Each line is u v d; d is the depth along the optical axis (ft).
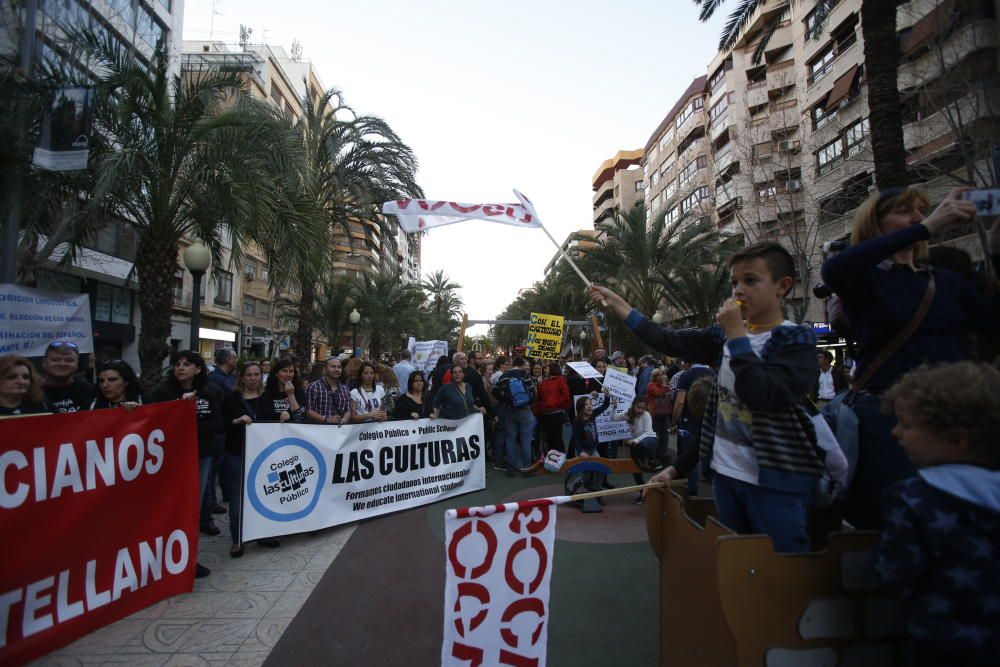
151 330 29.32
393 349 126.72
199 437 16.84
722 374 7.27
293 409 19.44
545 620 7.77
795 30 88.53
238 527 15.98
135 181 27.07
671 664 7.55
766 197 74.54
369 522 19.36
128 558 11.50
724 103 108.17
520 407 27.96
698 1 35.09
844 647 5.75
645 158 182.29
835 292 6.95
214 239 34.60
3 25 24.09
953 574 4.42
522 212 9.90
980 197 5.77
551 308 131.64
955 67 33.30
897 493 4.88
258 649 10.53
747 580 5.61
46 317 21.30
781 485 6.45
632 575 14.38
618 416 27.66
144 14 62.95
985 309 6.69
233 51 122.52
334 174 53.88
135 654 10.31
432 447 22.31
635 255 77.71
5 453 9.67
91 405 15.84
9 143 22.66
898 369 6.50
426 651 10.50
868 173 64.95
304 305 56.03
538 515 7.83
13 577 9.55
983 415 4.53
